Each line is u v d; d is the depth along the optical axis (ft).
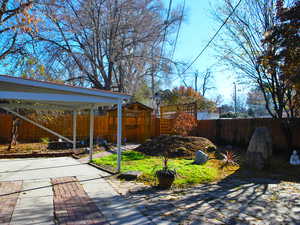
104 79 55.93
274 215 11.36
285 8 23.43
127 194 14.42
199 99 74.43
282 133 29.73
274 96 28.48
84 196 13.80
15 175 18.97
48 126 42.80
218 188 16.14
